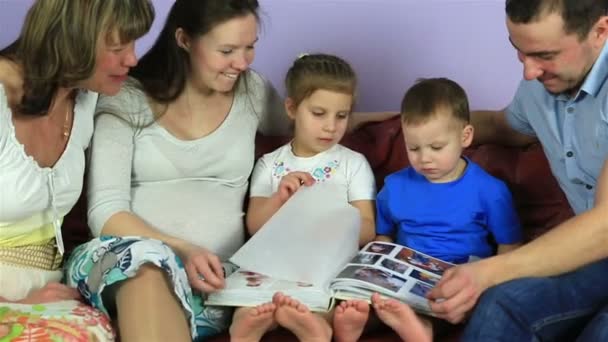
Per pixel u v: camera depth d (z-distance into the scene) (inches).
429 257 61.8
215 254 63.4
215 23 60.2
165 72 64.4
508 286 50.4
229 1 60.6
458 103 61.2
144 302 51.4
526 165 66.9
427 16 77.5
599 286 51.8
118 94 63.6
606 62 55.1
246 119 67.2
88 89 56.1
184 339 51.1
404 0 77.4
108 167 61.6
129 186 62.9
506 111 67.1
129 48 54.3
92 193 61.2
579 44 53.8
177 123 64.8
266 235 60.6
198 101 64.9
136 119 63.7
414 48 78.5
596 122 56.0
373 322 56.9
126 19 52.3
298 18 78.8
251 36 61.5
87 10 51.6
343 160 67.3
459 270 51.8
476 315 50.2
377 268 58.1
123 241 54.9
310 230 61.0
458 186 63.4
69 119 58.4
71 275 56.4
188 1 62.2
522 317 49.6
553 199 66.1
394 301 52.9
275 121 70.9
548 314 50.1
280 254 59.3
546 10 52.7
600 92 55.7
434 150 61.4
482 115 69.1
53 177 55.9
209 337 58.6
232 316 59.9
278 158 68.0
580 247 50.4
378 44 78.7
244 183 68.1
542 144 63.1
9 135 52.6
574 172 59.4
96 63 53.2
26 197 53.6
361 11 78.1
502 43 77.3
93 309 52.6
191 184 65.7
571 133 58.6
